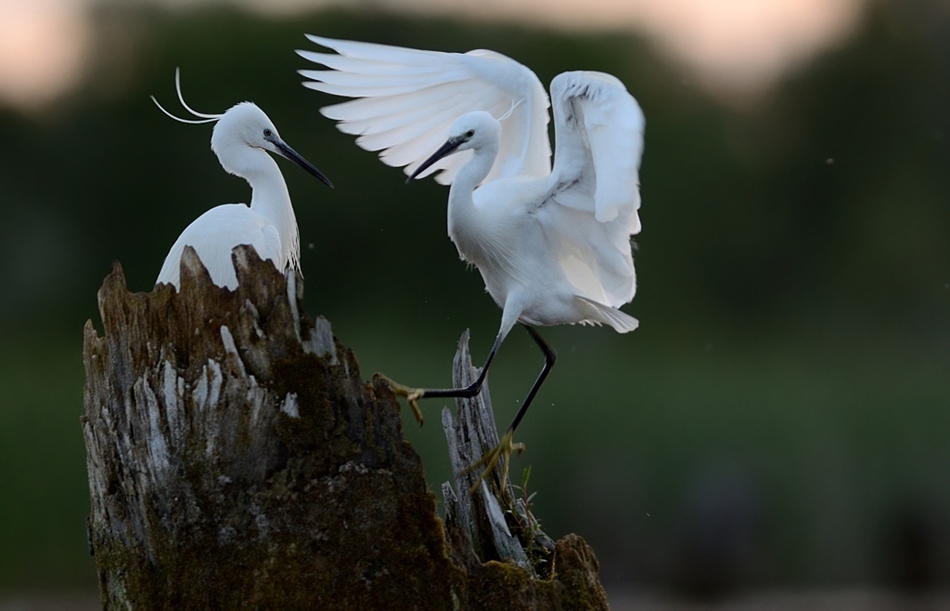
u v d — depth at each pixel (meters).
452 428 5.66
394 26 24.75
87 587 13.23
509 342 18.52
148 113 23.23
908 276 24.00
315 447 4.67
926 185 24.97
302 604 4.63
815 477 15.39
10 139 23.47
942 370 20.22
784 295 24.19
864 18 26.08
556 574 5.15
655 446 15.34
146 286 22.69
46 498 13.59
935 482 15.34
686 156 24.23
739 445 15.75
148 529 4.71
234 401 4.64
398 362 17.28
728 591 13.70
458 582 4.78
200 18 24.98
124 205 23.06
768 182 25.05
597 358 18.94
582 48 24.98
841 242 24.69
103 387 4.84
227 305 4.67
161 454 4.67
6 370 17.50
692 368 19.39
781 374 19.59
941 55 25.84
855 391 18.47
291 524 4.65
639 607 13.16
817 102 25.75
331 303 22.17
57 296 22.55
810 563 14.36
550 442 15.02
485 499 5.38
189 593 4.66
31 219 23.25
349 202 22.05
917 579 14.17
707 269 24.00
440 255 22.09
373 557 4.70
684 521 14.20
